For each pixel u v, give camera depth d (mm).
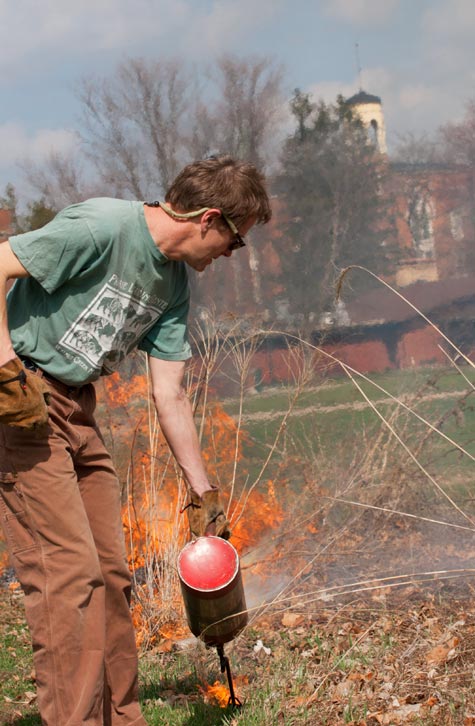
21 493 2705
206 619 3010
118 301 2836
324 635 4309
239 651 4172
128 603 3004
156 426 5156
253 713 3285
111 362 2938
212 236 2836
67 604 2648
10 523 2744
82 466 2936
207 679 3803
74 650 2643
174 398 3146
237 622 3055
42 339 2811
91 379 2875
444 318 29250
